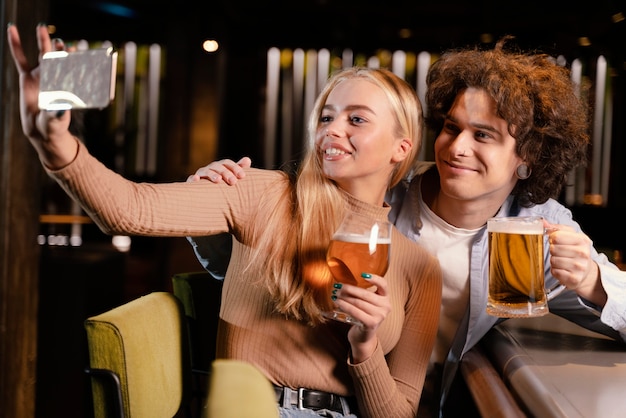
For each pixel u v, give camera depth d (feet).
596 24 23.95
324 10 25.43
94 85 3.39
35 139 3.74
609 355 4.88
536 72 5.33
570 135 5.45
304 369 5.00
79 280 12.83
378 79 5.13
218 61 24.76
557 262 4.91
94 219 4.13
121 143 24.85
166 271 24.02
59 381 12.70
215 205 4.83
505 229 4.63
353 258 4.33
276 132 30.71
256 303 5.03
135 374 4.53
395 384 5.20
